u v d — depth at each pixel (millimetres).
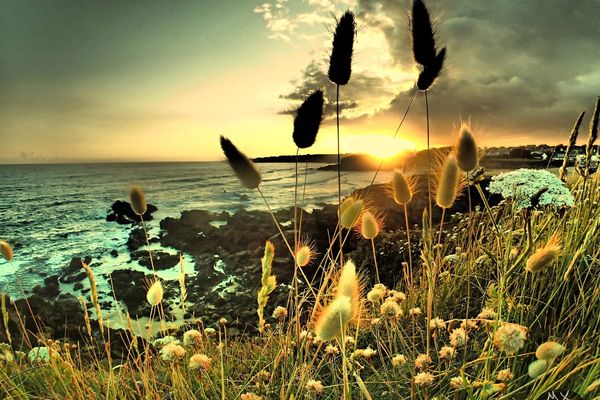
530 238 1839
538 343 2043
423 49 2307
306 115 1870
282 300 10344
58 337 9023
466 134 1913
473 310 2984
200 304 11117
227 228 21422
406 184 2221
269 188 51562
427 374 1841
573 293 2555
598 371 1659
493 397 1723
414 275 4453
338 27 2172
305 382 2107
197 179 76562
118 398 2369
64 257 18922
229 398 2170
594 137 3418
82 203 43156
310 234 17891
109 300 12062
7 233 25953
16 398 2289
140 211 2199
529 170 3307
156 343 2930
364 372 2500
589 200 3307
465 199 14203
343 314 1278
